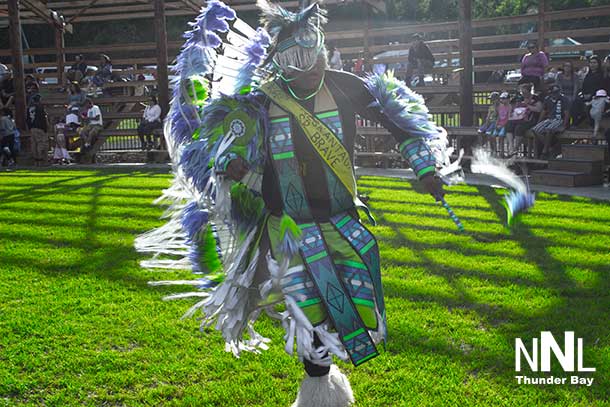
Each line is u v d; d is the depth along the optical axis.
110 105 21.23
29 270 6.64
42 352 4.49
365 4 19.42
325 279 3.04
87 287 5.99
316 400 3.13
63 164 19.00
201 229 3.47
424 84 18.41
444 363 4.18
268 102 3.17
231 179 3.19
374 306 3.11
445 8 35.00
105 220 9.26
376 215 9.00
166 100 18.59
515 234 7.68
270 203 3.20
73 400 3.81
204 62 3.34
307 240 3.09
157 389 3.90
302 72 3.11
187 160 3.30
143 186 12.82
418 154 3.31
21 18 23.94
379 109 3.30
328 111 3.19
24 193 12.30
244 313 3.29
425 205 9.75
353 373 4.06
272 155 3.13
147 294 5.74
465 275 6.06
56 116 21.12
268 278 3.22
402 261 6.61
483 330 4.74
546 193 11.09
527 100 13.41
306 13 3.13
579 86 14.41
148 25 34.03
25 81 20.56
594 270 6.14
